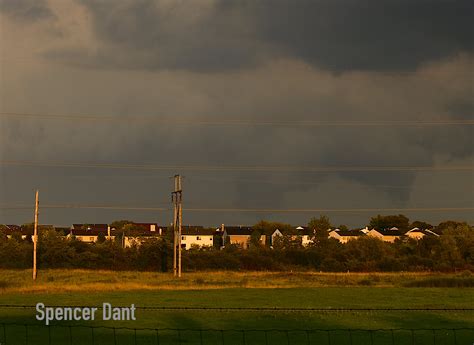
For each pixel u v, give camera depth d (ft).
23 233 550.36
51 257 350.84
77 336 115.14
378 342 110.63
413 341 111.04
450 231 404.98
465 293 199.93
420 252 383.04
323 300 177.78
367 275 309.42
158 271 346.13
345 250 375.66
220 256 362.33
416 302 174.19
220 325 127.34
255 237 613.52
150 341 110.32
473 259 369.91
